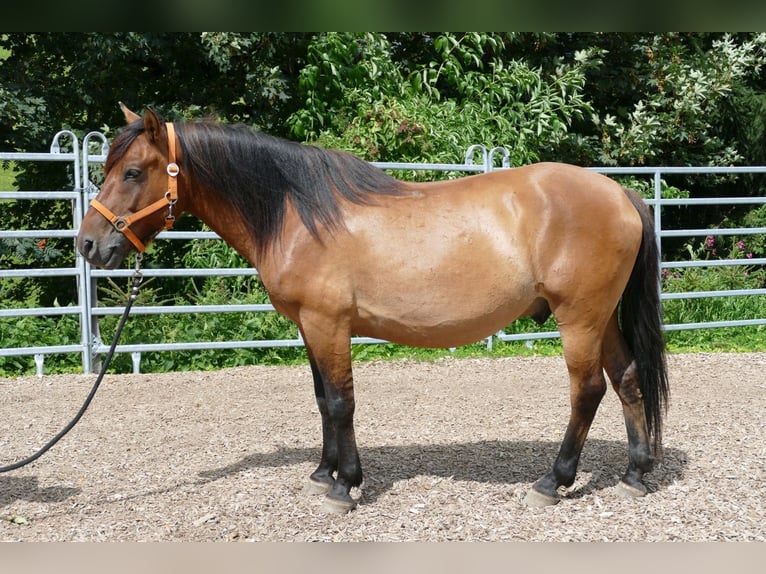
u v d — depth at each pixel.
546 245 3.64
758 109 12.55
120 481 4.35
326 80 10.75
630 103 13.04
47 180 10.48
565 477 3.88
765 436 5.12
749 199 8.95
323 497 3.89
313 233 3.63
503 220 3.65
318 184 3.70
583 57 11.41
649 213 3.93
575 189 3.68
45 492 4.18
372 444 5.06
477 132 10.71
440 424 5.59
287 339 8.22
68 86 10.45
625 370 3.99
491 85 11.20
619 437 5.17
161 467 4.61
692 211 13.16
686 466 4.48
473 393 6.66
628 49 12.32
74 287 10.52
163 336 7.91
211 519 3.75
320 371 3.77
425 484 4.21
